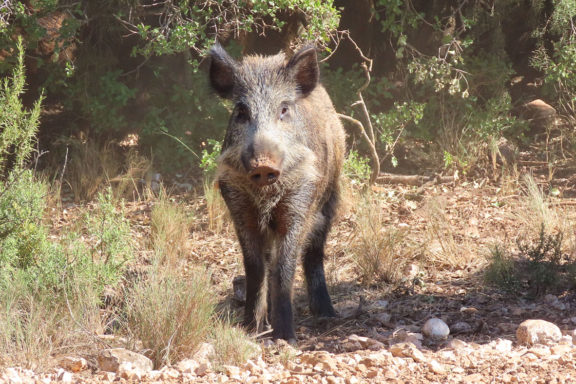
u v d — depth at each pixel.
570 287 9.91
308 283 9.74
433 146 17.36
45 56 17.89
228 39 17.47
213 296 8.74
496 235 12.56
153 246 12.09
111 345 7.47
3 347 7.18
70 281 8.47
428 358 7.16
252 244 8.70
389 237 11.43
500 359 6.93
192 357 7.35
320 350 7.98
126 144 18.09
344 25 18.61
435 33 18.72
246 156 7.85
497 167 16.48
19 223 8.94
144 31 14.22
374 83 19.00
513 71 18.17
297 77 8.70
